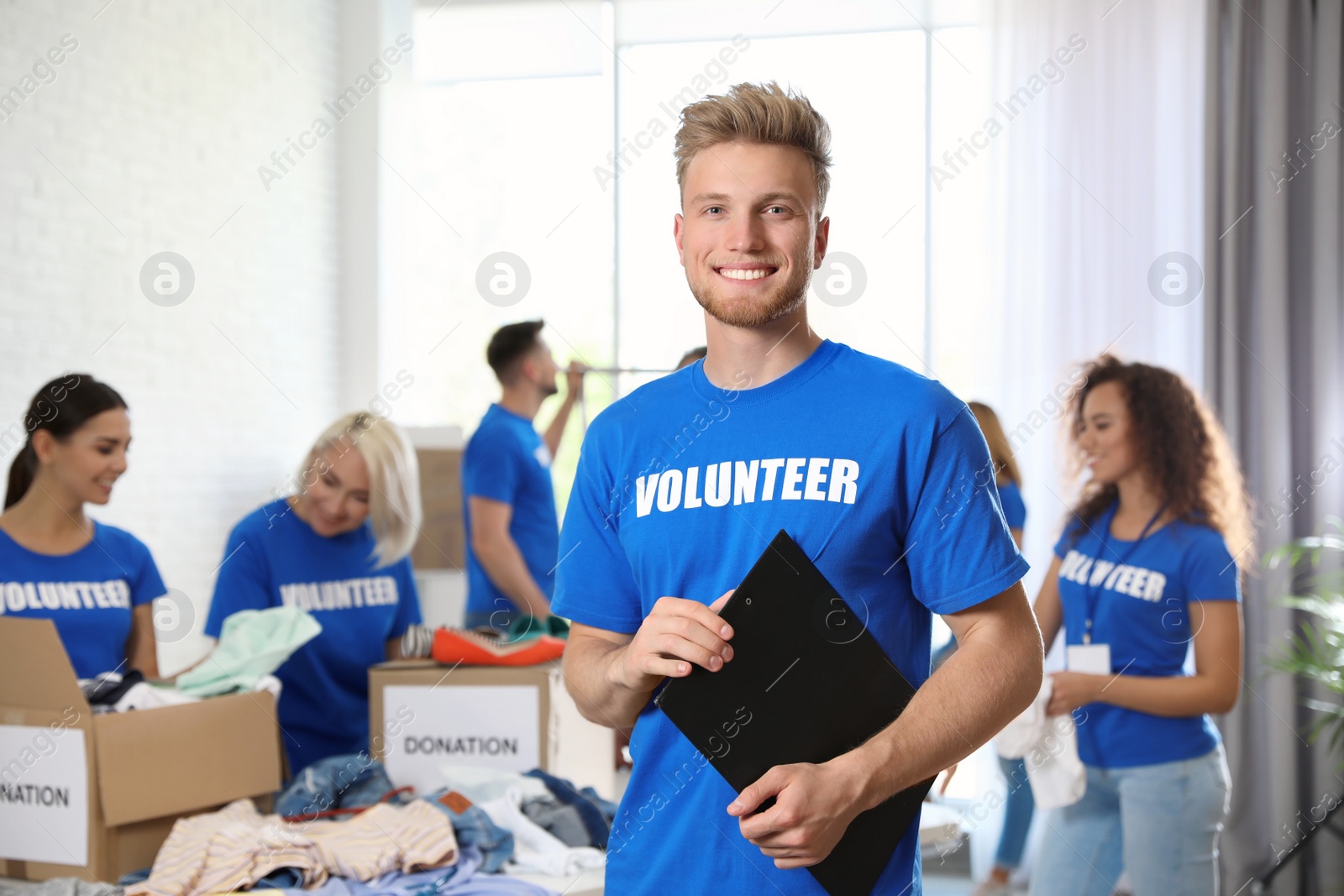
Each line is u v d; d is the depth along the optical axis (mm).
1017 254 4230
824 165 1191
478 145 5242
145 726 1843
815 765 1005
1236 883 3605
